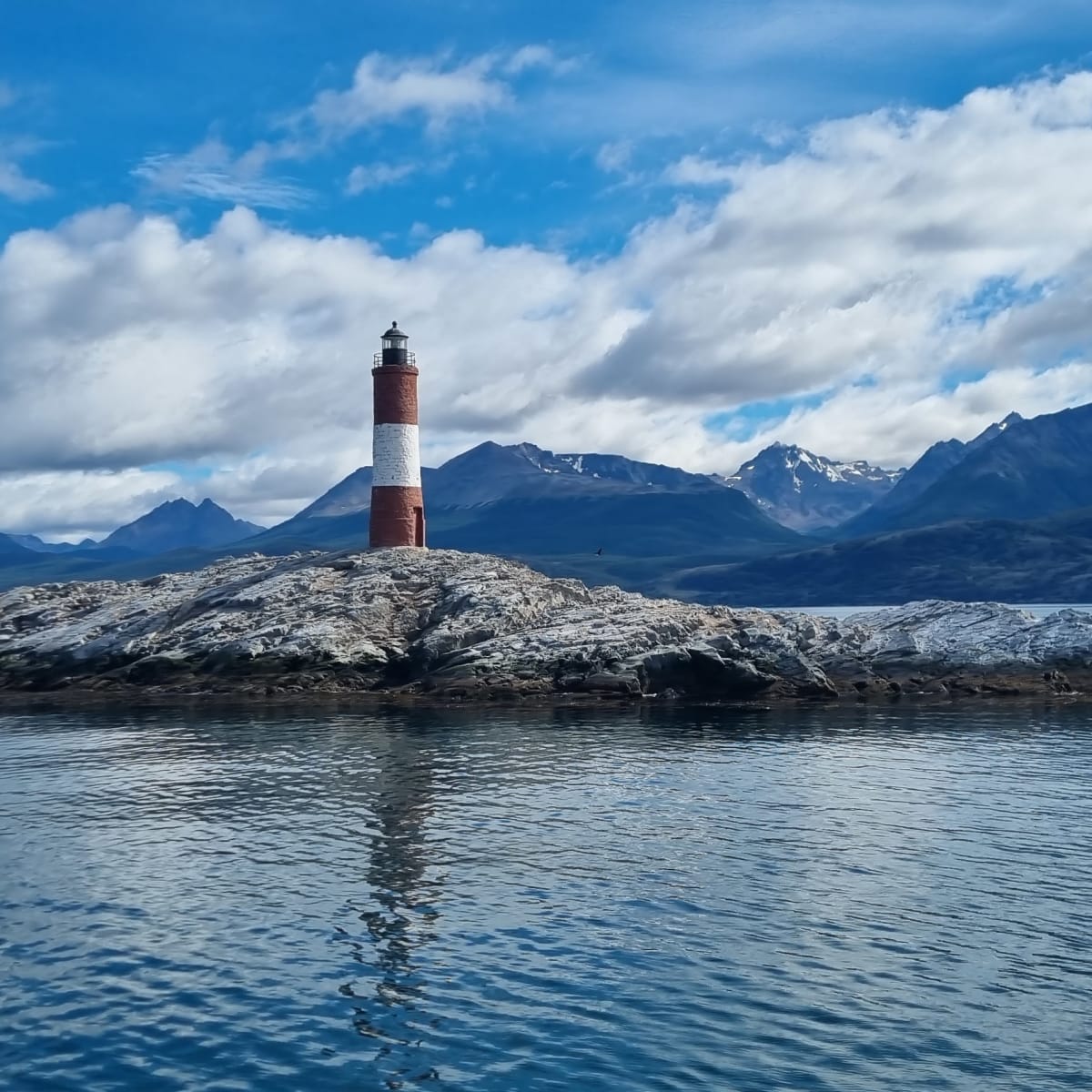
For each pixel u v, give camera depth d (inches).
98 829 1727.4
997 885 1413.6
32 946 1205.7
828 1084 910.4
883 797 1946.4
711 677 3363.7
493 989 1092.5
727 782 2082.9
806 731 2741.1
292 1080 917.2
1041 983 1104.8
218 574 4362.7
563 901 1352.1
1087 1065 944.9
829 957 1168.8
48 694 3567.9
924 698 3378.4
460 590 3708.2
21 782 2123.5
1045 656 3567.9
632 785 2046.0
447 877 1450.5
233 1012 1043.9
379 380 4136.3
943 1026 1013.2
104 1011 1046.4
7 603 4365.2
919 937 1225.4
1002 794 1967.3
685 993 1081.4
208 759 2349.9
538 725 2822.3
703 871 1473.9
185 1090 901.8
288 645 3501.5
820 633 3754.9
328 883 1429.6
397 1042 983.0
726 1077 919.7
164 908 1331.2
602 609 3715.6
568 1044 978.1
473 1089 901.8
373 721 2913.4
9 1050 969.5
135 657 3710.6
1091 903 1339.8
